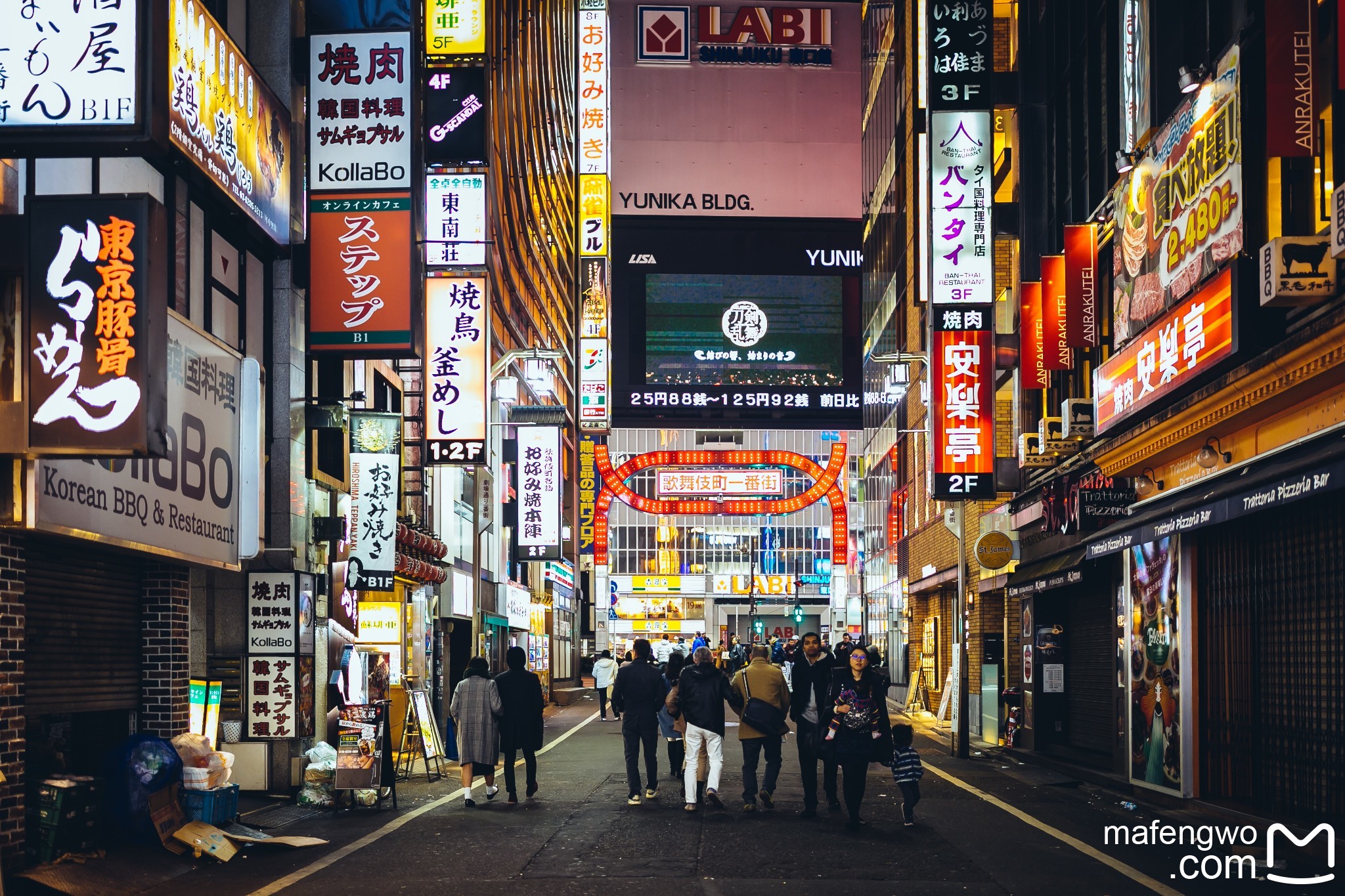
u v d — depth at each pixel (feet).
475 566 92.38
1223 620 47.50
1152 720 52.06
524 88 157.17
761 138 276.41
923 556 128.57
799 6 282.56
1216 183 42.24
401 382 80.89
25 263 28.19
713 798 48.19
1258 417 42.88
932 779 60.70
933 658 123.24
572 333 228.84
